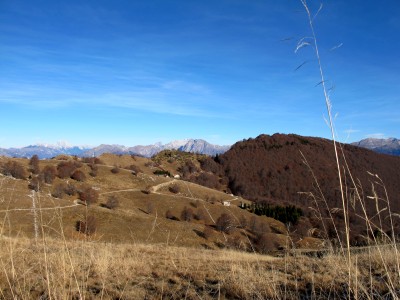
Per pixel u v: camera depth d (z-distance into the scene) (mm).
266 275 7301
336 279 6168
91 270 7234
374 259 6770
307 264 8523
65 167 65062
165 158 122625
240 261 10000
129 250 11672
